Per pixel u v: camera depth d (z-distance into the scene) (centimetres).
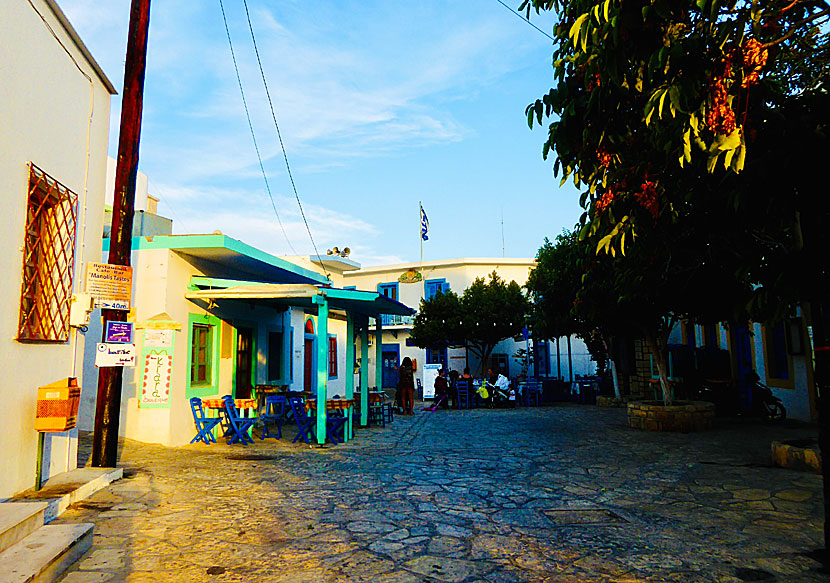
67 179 649
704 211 661
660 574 428
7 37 515
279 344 1554
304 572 427
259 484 722
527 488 718
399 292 3269
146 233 1362
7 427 524
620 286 841
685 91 381
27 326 560
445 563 450
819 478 736
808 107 470
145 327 1021
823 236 482
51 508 535
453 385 2061
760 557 461
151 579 407
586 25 407
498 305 2538
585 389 2152
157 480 723
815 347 484
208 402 1076
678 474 794
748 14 386
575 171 523
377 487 718
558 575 427
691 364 1678
